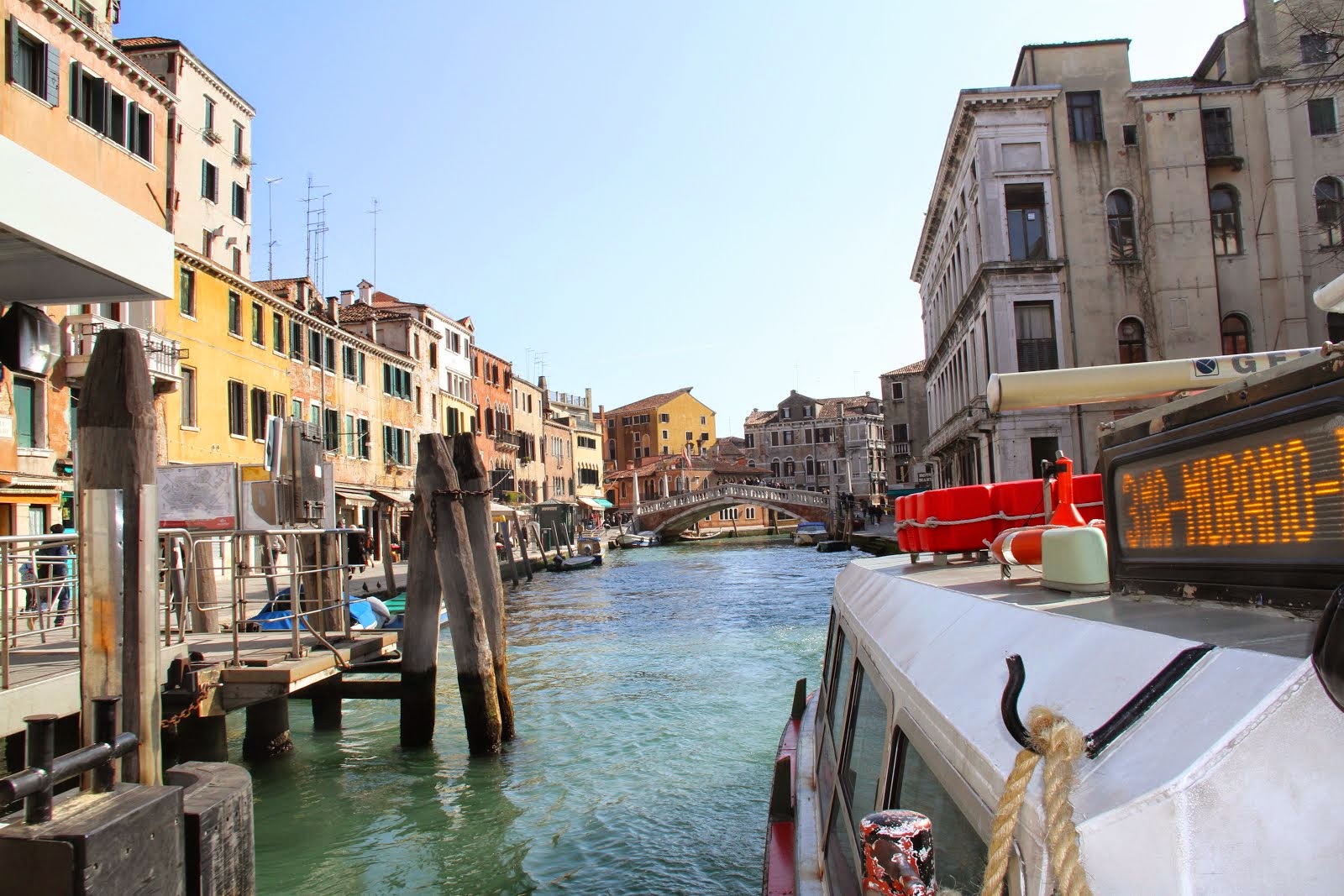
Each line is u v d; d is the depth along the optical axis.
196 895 3.87
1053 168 26.64
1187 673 1.48
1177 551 2.20
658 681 12.98
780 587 28.67
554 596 29.22
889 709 2.83
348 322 39.91
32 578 11.74
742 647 15.98
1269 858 1.16
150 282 5.53
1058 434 25.88
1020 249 26.64
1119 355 26.14
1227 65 27.02
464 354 49.56
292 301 31.86
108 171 20.61
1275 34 26.11
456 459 10.07
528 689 12.73
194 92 26.09
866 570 5.17
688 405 102.19
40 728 3.29
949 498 4.80
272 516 10.19
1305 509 1.71
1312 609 1.70
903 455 67.50
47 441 18.20
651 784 8.20
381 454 37.81
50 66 18.78
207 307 25.27
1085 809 1.29
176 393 23.52
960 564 4.77
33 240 4.63
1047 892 1.20
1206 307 25.66
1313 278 25.77
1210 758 1.22
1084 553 2.61
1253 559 1.89
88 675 4.05
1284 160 25.95
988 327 26.94
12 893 3.17
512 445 56.53
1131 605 2.26
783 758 5.16
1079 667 1.80
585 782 8.32
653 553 56.34
